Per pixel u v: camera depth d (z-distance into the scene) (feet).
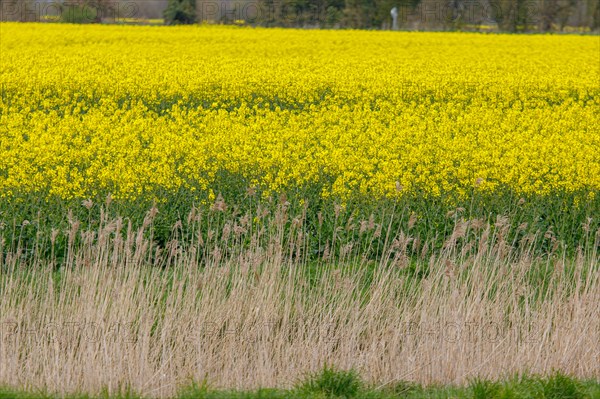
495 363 83.41
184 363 83.25
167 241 112.06
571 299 90.48
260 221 112.98
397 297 92.02
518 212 121.19
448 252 96.84
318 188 126.11
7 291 92.17
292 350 83.97
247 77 226.38
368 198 120.98
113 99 202.28
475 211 119.55
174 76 224.94
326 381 73.31
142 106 180.34
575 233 118.32
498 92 221.46
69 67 238.48
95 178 128.26
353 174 129.49
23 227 108.68
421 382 81.41
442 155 146.61
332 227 113.19
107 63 251.19
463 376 81.15
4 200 115.34
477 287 91.04
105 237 90.12
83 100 198.18
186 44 317.63
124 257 95.86
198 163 132.36
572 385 72.59
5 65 239.91
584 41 361.10
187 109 201.26
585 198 123.95
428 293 89.86
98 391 75.97
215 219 113.19
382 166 137.28
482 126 175.42
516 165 140.87
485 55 300.40
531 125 175.83
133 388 75.87
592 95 225.35
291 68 249.75
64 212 112.98
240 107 185.88
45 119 164.76
